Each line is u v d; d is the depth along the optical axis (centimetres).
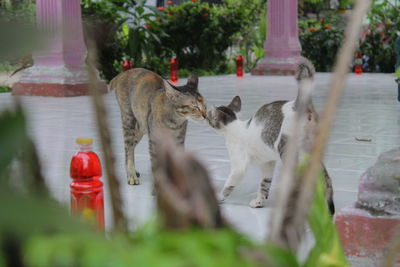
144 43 2580
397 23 3077
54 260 74
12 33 69
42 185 89
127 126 805
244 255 84
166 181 84
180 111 724
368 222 485
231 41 3153
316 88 2103
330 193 566
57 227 76
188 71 2966
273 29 2823
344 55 97
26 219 73
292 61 2805
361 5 95
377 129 1240
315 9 3691
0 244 76
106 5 2384
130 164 802
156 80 779
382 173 487
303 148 505
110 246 78
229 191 685
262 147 645
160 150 85
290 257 91
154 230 86
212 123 680
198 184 83
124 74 819
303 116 119
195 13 2942
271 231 103
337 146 1052
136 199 711
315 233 138
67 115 1442
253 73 2873
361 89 2136
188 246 78
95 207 454
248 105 1672
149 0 3412
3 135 76
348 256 495
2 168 80
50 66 1883
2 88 1817
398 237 123
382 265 122
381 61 3098
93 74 91
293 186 106
